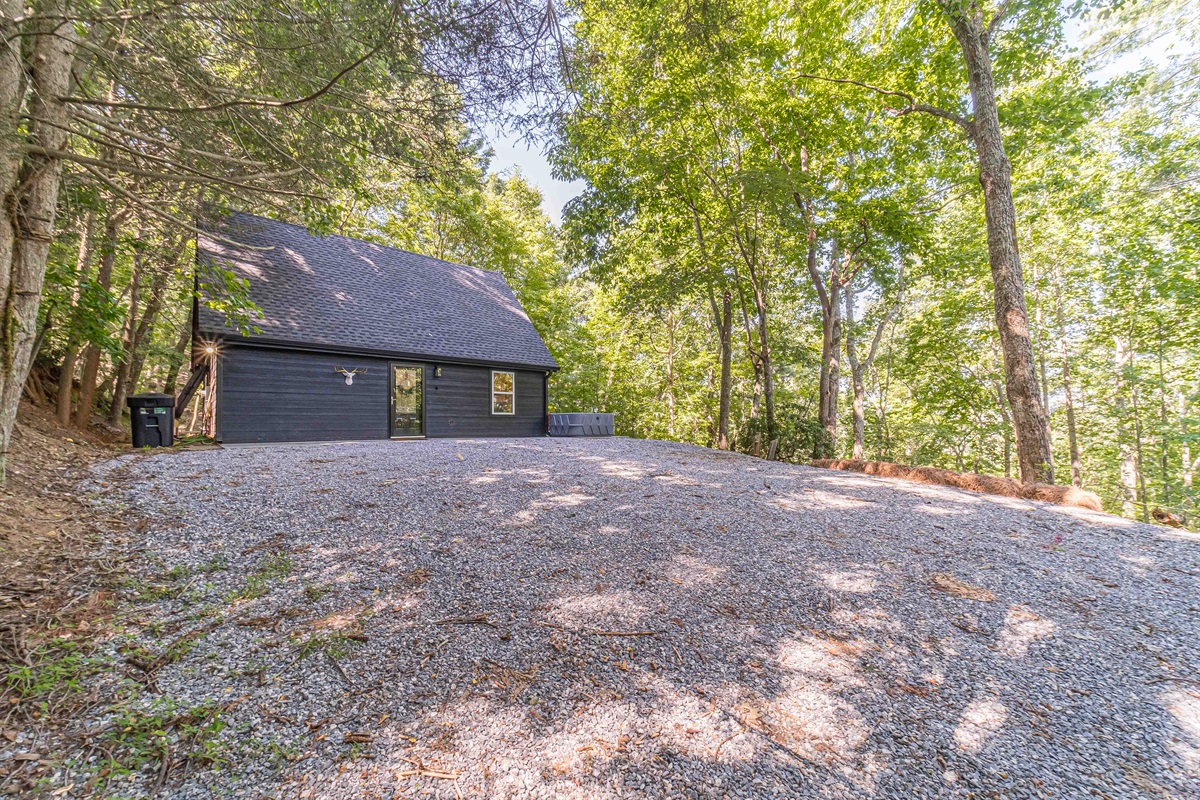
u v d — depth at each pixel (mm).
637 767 1642
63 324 5461
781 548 3637
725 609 2740
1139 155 11133
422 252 19125
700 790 1554
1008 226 6941
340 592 2754
